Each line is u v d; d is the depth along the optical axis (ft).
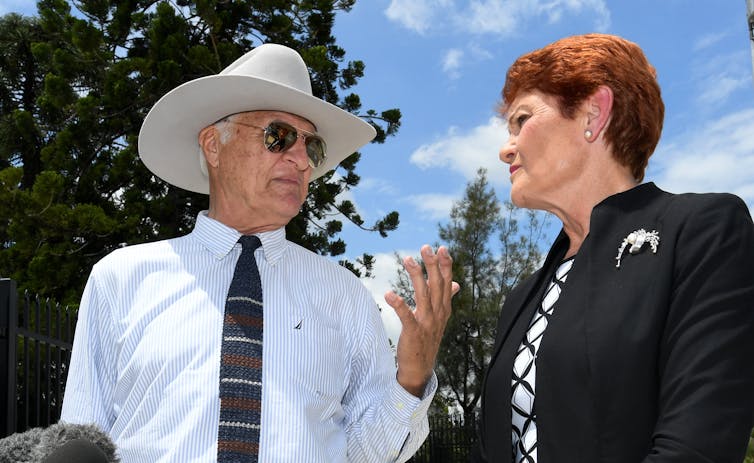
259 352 7.38
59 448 3.35
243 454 6.90
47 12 53.57
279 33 54.08
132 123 53.06
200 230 8.12
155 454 6.98
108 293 7.78
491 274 71.87
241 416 7.03
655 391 4.88
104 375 7.66
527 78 6.13
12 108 71.87
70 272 46.91
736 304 4.69
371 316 8.37
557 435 5.17
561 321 5.42
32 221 46.24
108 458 3.70
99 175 50.03
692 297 4.83
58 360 18.95
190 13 52.06
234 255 7.98
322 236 53.88
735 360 4.55
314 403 7.42
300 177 8.54
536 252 72.02
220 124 8.66
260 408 7.14
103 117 50.78
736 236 4.94
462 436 57.52
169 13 49.11
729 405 4.44
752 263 4.86
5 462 3.43
